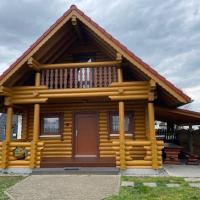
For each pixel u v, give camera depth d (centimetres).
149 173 934
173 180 826
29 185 773
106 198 629
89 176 899
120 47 974
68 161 1047
